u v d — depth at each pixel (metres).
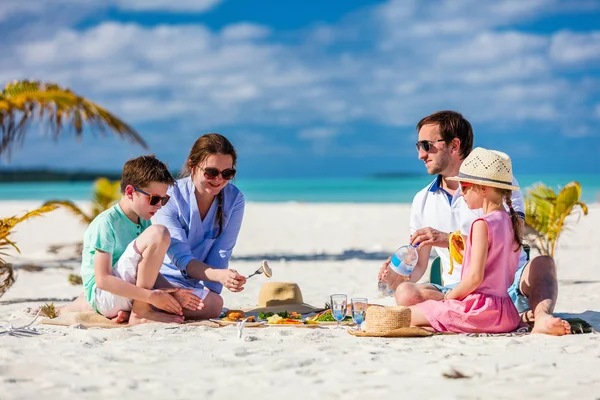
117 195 14.11
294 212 28.67
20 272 11.06
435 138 6.01
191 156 6.11
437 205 6.16
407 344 4.88
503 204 5.64
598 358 4.42
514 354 4.54
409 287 5.48
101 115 11.45
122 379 3.99
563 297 7.67
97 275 5.49
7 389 3.86
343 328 5.56
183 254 6.04
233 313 5.91
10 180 111.69
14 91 11.03
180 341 4.99
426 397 3.66
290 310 6.50
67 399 3.68
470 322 5.22
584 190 59.84
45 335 5.23
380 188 83.75
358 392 3.75
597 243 14.80
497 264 5.23
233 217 6.32
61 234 19.28
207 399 3.67
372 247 15.14
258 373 4.14
